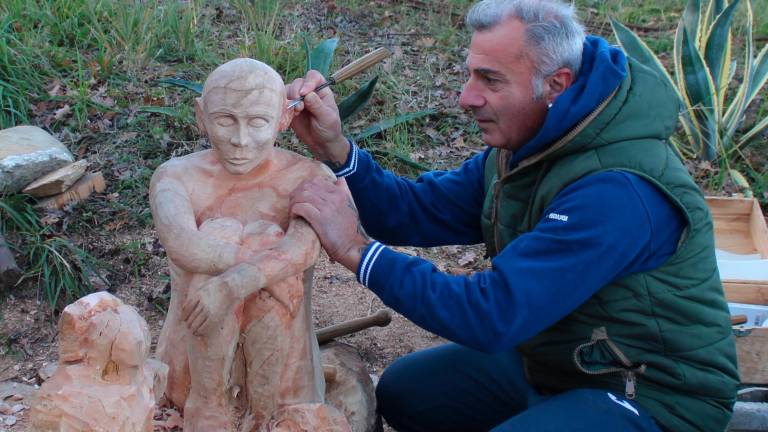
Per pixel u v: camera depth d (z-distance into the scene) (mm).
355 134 4406
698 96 4512
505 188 2373
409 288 2080
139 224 3750
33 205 3646
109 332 1731
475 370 2625
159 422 2186
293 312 2082
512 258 2086
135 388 1770
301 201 2066
